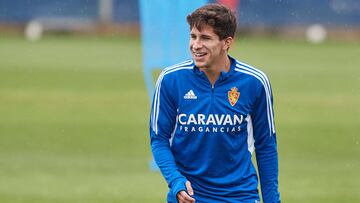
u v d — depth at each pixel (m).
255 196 16.59
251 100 16.38
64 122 45.94
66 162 35.09
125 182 31.06
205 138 16.31
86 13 99.06
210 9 15.90
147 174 32.69
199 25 15.80
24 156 36.47
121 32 98.88
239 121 16.30
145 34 32.19
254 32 97.38
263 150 16.72
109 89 59.22
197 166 16.48
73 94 56.72
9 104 52.34
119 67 71.56
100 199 28.20
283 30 97.31
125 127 44.50
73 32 99.12
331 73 68.38
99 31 99.06
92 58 77.75
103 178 31.84
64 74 66.88
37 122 45.84
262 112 16.53
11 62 74.19
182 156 16.53
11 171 33.06
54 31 99.06
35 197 28.41
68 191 29.38
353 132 43.03
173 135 16.56
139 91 58.44
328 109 51.00
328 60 77.56
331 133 42.75
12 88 59.22
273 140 16.72
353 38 95.94
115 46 88.31
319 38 95.75
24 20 98.75
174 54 32.25
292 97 55.66
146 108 51.38
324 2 96.12
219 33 15.84
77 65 72.56
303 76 66.44
